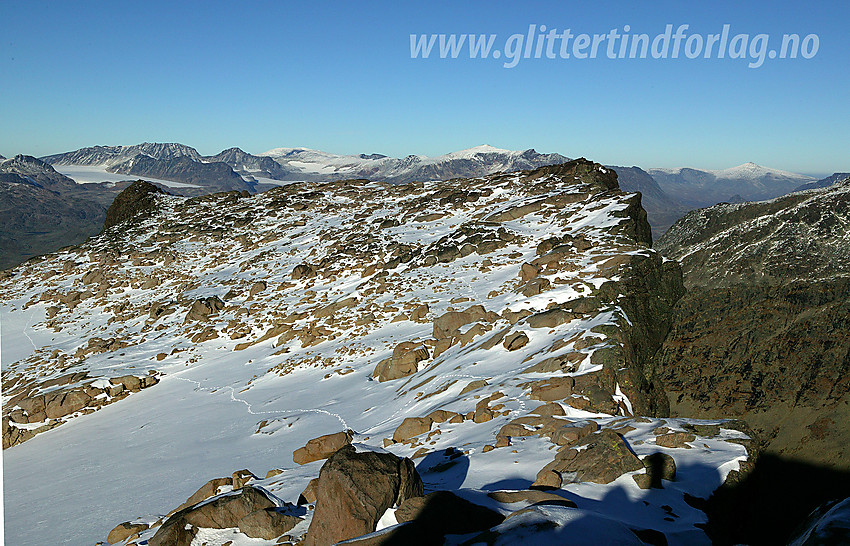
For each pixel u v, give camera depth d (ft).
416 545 23.07
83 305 147.33
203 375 95.66
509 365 61.72
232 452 57.93
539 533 22.29
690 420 37.63
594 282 83.15
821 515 18.38
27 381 100.99
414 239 150.30
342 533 25.29
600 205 139.03
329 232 171.94
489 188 190.19
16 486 60.29
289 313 116.57
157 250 179.83
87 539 41.63
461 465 35.83
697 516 26.81
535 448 36.88
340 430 57.93
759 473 31.86
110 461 63.72
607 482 29.45
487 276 112.37
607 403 47.44
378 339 91.86
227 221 203.31
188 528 28.37
